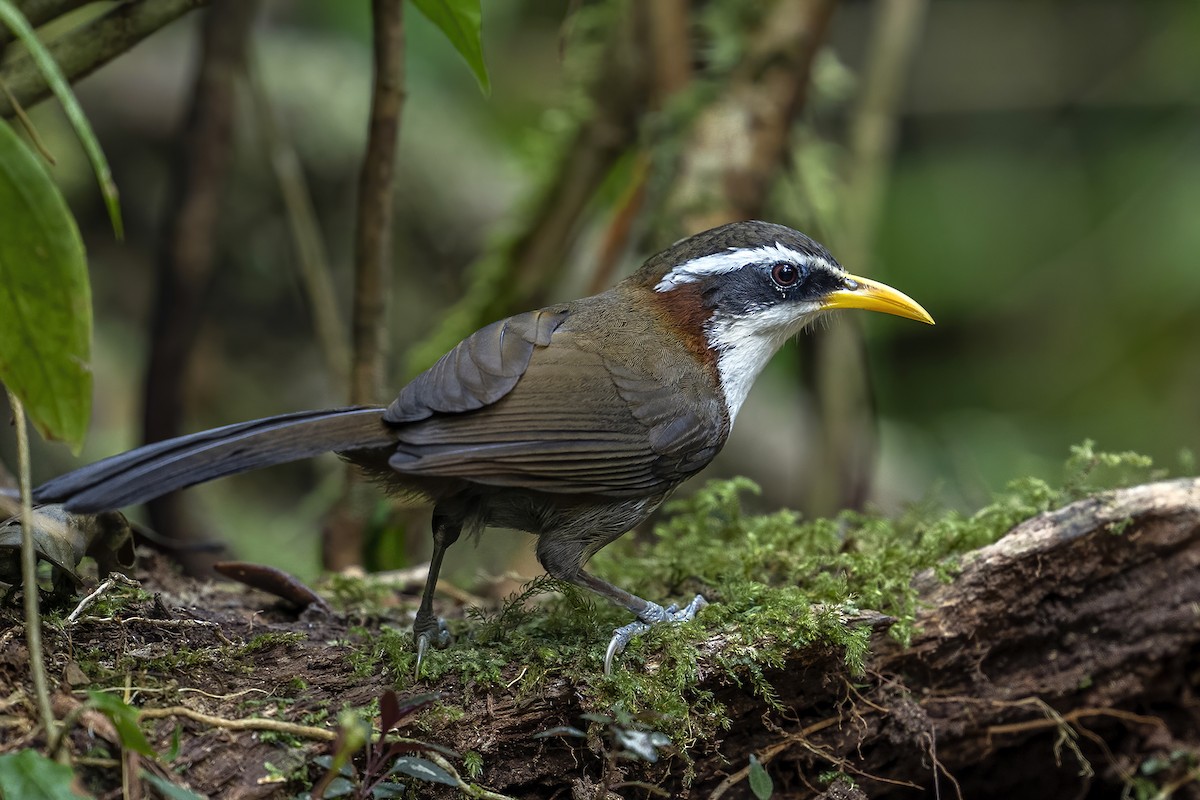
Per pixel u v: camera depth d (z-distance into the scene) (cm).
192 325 1249
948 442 1747
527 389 765
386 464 759
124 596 757
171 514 1257
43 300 596
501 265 1327
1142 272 1897
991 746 852
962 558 829
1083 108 2062
